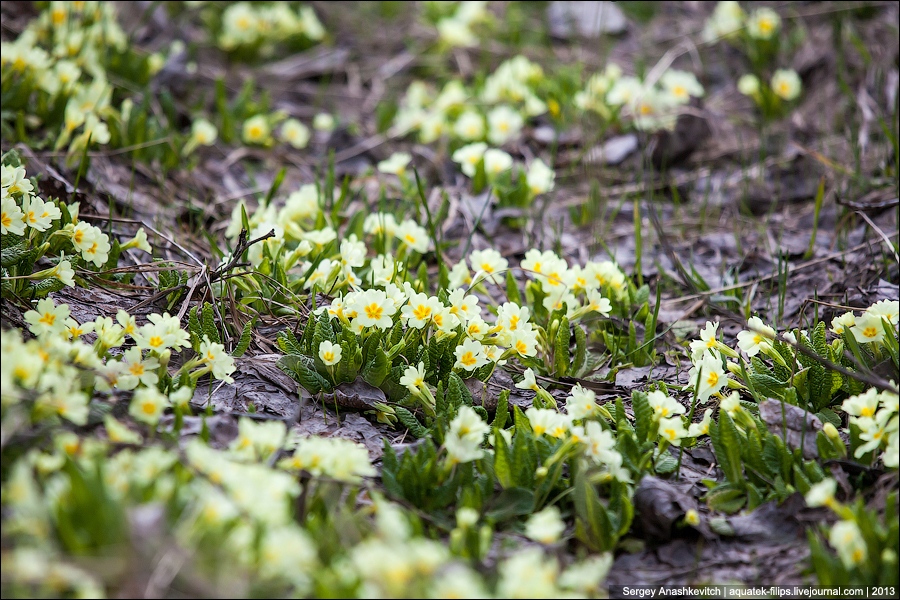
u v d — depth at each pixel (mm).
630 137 4605
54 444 1670
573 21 6191
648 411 2121
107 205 3406
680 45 5531
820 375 2289
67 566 1354
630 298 3023
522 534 1859
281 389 2373
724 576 1778
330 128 4875
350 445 1803
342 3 6719
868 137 4312
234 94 5102
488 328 2367
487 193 4039
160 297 2629
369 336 2355
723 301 3125
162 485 1531
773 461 2018
